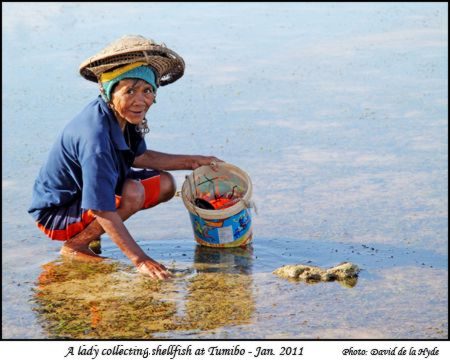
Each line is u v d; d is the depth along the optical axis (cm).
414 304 469
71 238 557
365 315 456
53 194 548
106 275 525
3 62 1086
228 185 602
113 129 521
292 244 565
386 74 987
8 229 607
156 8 1403
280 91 932
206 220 560
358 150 744
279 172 696
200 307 471
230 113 858
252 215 616
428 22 1252
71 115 867
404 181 671
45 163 550
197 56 1087
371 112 848
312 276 507
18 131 821
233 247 567
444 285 494
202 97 917
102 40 1165
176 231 602
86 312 470
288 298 480
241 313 461
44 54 1114
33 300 488
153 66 520
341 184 668
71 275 526
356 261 534
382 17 1302
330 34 1199
